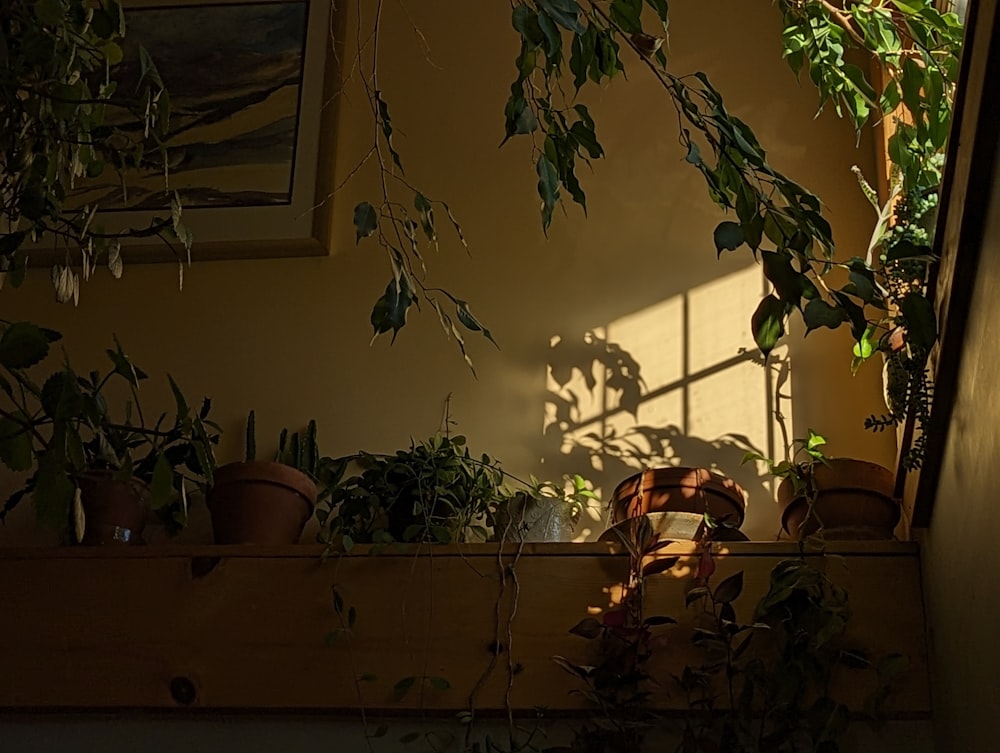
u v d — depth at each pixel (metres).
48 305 3.11
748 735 2.19
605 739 2.19
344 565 2.41
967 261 1.67
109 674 2.38
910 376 2.09
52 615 2.43
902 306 1.80
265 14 3.42
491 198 3.12
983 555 1.64
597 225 3.05
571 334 2.91
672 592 2.31
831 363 2.79
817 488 2.43
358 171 3.21
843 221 2.93
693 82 3.18
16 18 1.73
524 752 2.29
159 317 3.07
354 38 3.38
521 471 2.78
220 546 2.46
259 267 3.12
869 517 2.41
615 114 3.19
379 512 2.58
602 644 2.25
